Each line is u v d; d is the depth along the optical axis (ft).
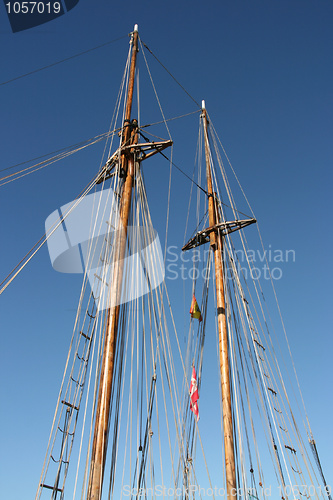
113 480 36.68
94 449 35.12
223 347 55.36
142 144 53.26
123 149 53.93
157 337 47.11
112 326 41.27
